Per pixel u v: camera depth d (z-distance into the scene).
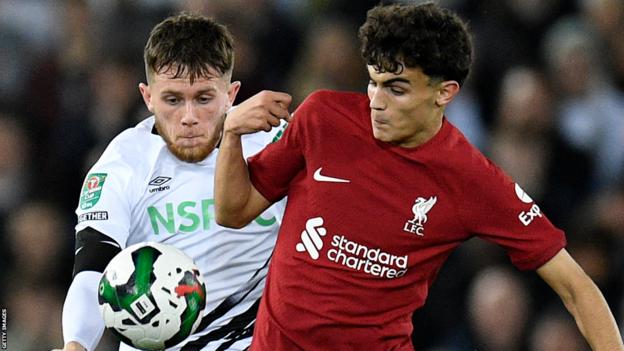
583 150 36.81
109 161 19.30
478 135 37.97
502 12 40.25
